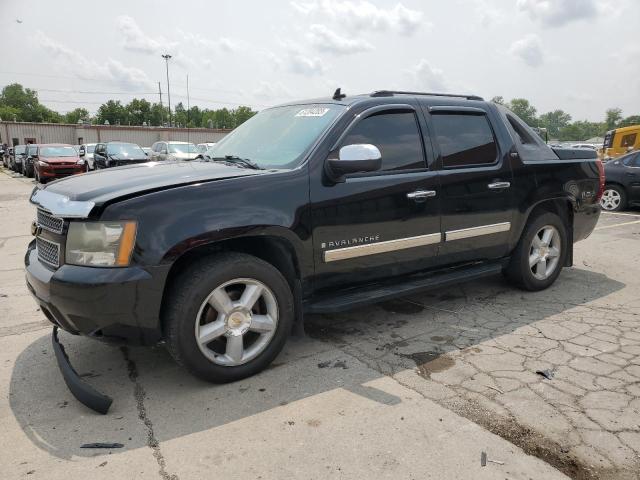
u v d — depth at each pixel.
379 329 4.13
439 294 5.03
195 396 3.08
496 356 3.58
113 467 2.42
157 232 2.87
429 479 2.29
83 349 3.79
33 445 2.60
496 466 2.38
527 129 4.96
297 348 3.77
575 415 2.79
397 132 3.91
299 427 2.72
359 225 3.61
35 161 22.16
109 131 48.84
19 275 6.02
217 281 3.04
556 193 4.87
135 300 2.85
